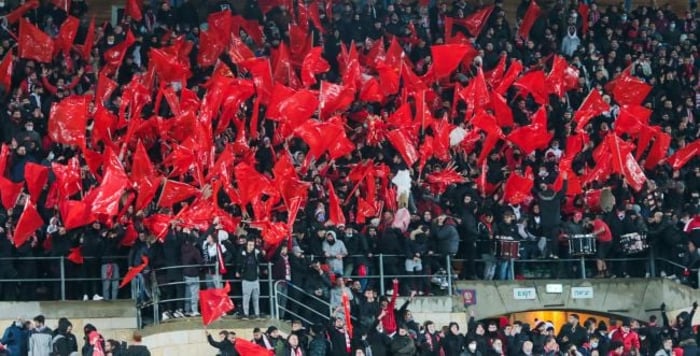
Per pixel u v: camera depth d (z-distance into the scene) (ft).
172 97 222.69
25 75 229.04
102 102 221.87
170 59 232.73
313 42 253.85
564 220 233.35
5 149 203.31
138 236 204.54
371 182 220.43
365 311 202.80
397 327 202.80
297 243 212.84
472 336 202.80
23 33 232.73
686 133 252.83
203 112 218.38
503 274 226.17
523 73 256.52
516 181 225.15
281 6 255.70
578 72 255.09
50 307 201.16
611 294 228.43
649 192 233.35
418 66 251.39
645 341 213.66
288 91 221.66
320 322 207.31
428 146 227.20
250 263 203.10
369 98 234.79
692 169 243.60
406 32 255.91
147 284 205.05
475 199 225.56
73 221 199.72
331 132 219.00
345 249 212.43
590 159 241.14
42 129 221.46
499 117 238.48
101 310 202.90
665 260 231.09
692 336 214.48
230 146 210.59
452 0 277.44
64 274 205.36
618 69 263.08
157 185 206.18
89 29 238.48
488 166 234.17
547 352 204.23
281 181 211.00
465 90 235.81
